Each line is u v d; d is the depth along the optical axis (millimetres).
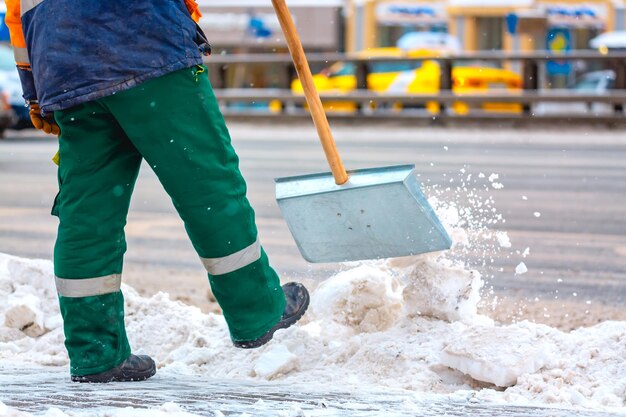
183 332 8430
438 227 7215
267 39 63250
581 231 15430
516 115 37562
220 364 7727
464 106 39594
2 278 9352
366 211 7219
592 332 7516
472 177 21609
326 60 40250
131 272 12859
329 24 64188
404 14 65375
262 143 31625
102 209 6738
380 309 8203
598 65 52156
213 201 6754
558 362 7023
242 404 5590
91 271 6746
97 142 6668
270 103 43812
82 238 6727
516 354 6918
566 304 10938
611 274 12469
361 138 32938
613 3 64062
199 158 6629
